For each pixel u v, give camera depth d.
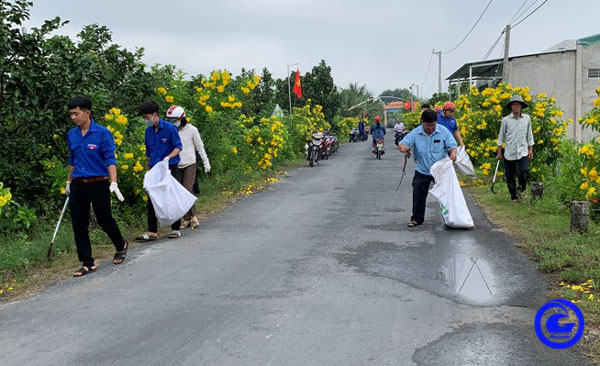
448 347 3.85
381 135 22.33
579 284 5.06
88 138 6.05
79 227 6.04
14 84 7.83
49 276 5.96
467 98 15.13
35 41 7.99
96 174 6.07
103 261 6.54
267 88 30.53
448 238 7.23
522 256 6.20
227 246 7.07
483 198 10.31
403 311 4.56
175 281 5.60
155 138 7.71
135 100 11.56
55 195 8.61
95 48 10.99
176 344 4.02
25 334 4.31
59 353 3.94
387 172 16.28
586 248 6.14
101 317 4.63
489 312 4.50
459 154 9.99
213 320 4.47
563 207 8.83
